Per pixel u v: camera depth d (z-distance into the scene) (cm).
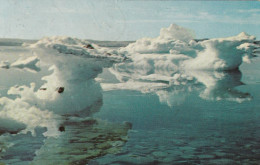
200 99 760
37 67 1236
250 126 511
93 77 704
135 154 386
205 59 1501
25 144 427
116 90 893
